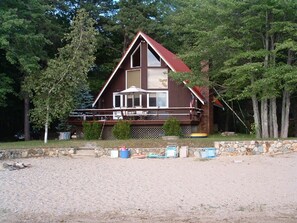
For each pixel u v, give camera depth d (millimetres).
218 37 21031
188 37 29031
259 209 9094
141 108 24703
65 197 10602
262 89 20281
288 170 14836
